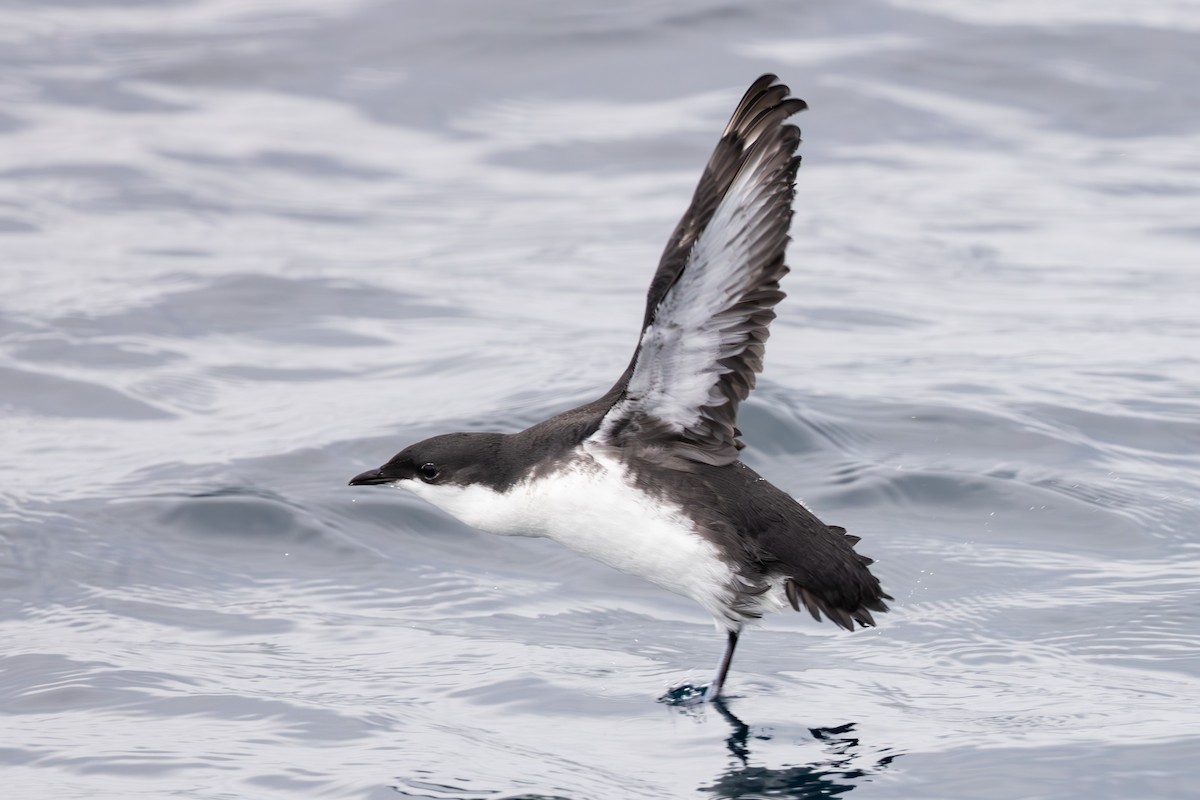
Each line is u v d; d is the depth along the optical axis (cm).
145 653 1023
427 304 1781
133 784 837
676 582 923
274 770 852
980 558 1162
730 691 966
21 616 1081
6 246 1936
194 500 1262
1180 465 1322
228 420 1452
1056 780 823
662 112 2397
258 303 1769
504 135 2361
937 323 1697
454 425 1411
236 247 1964
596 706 945
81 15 2777
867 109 2395
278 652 1028
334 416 1452
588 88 2472
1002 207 2094
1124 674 968
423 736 898
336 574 1168
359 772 849
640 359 859
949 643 1033
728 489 903
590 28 2595
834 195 2150
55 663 1000
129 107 2430
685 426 901
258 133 2361
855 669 1002
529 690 967
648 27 2589
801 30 2609
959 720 910
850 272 1870
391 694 962
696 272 805
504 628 1081
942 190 2162
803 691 966
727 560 899
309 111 2430
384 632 1066
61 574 1144
